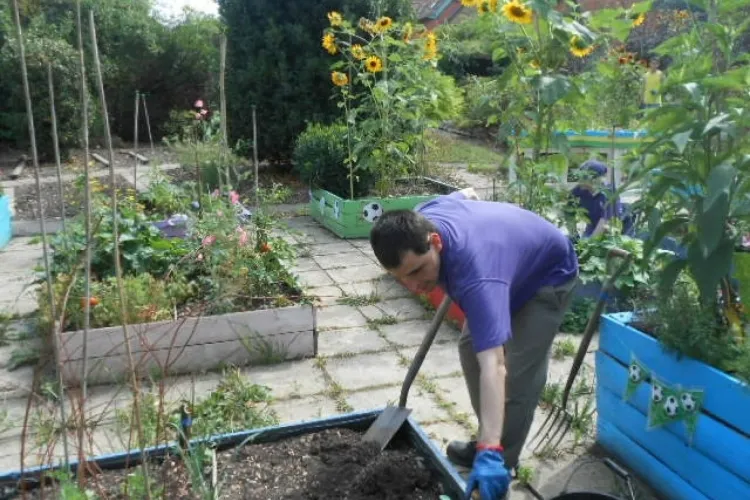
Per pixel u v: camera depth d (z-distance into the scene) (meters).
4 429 3.37
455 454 3.21
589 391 3.83
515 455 2.90
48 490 2.48
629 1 11.92
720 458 2.60
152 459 2.67
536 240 2.60
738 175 2.55
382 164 7.77
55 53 13.09
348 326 4.92
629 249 4.82
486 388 2.06
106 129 1.98
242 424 3.45
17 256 6.95
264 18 10.25
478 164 12.00
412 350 4.48
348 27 8.28
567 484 3.04
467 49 15.14
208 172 8.91
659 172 2.76
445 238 2.27
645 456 3.02
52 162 13.55
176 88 18.62
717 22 2.83
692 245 2.66
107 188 8.27
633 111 3.75
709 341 2.64
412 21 10.71
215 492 2.32
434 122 8.27
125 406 3.64
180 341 4.12
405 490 2.47
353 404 3.77
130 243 5.11
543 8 4.24
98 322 4.12
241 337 4.23
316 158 8.38
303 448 2.80
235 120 10.53
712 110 2.78
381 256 2.14
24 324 4.92
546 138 4.73
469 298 2.18
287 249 5.29
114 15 17.55
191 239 5.27
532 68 4.69
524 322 2.78
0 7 13.06
